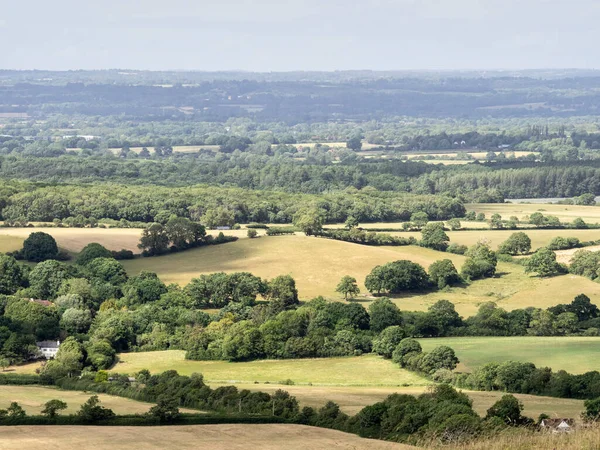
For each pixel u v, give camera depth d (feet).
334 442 425.69
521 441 380.37
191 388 537.24
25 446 407.85
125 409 500.33
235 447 411.95
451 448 389.60
